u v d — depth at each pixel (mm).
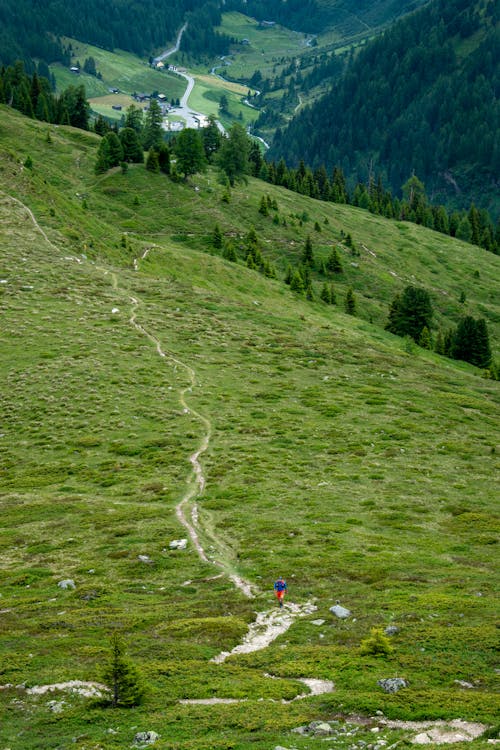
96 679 24938
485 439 68500
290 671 25906
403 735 20531
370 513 48375
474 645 26672
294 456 61031
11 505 51500
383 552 40688
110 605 34156
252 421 69562
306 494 52219
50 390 75125
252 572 38406
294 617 31969
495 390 93062
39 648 28734
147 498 52344
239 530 45438
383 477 56062
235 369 85375
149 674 25938
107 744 21031
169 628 30469
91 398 73625
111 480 56125
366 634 29094
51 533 46062
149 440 64562
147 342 90688
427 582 35375
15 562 41500
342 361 95000
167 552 42156
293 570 38125
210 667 26547
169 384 78188
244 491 52812
